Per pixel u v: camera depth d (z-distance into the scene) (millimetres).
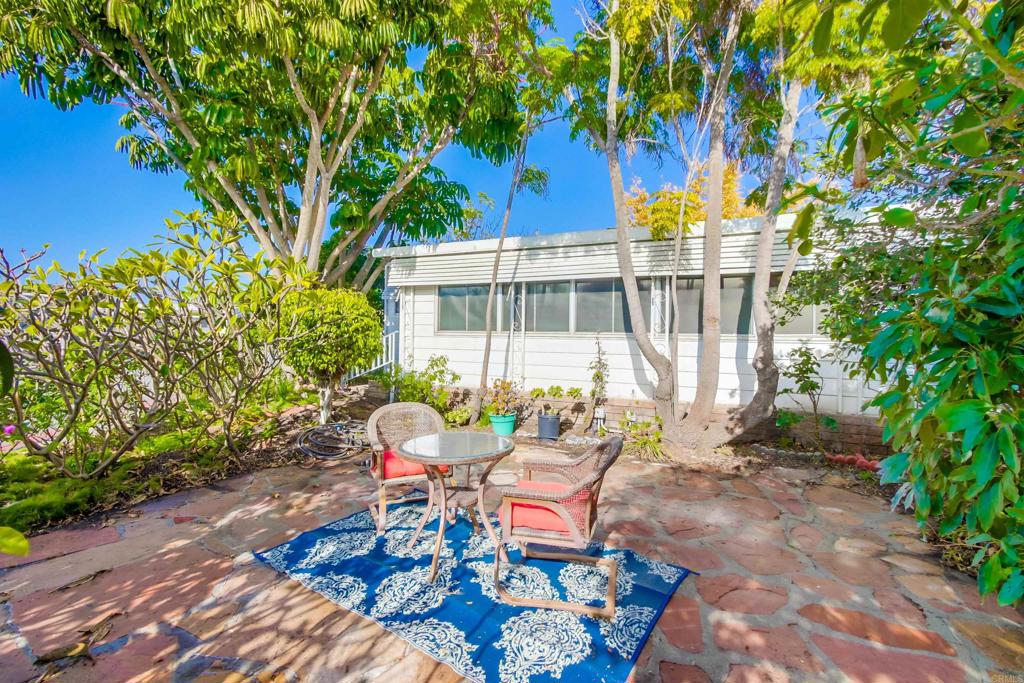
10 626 2365
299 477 4891
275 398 7812
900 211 1060
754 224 6430
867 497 4406
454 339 8922
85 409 4727
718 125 5875
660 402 6254
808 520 3826
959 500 1649
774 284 6574
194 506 4031
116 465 4746
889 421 1658
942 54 1623
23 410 4395
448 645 2207
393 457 3693
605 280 7629
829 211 4020
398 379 8484
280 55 7285
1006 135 1608
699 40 6203
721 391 6848
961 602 2611
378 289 14539
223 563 3010
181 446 5457
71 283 4043
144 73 9344
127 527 3596
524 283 8211
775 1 5078
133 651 2178
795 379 6289
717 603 2598
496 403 7426
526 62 7047
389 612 2469
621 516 3908
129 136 10492
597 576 2865
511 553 3146
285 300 6133
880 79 1262
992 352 1272
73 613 2475
